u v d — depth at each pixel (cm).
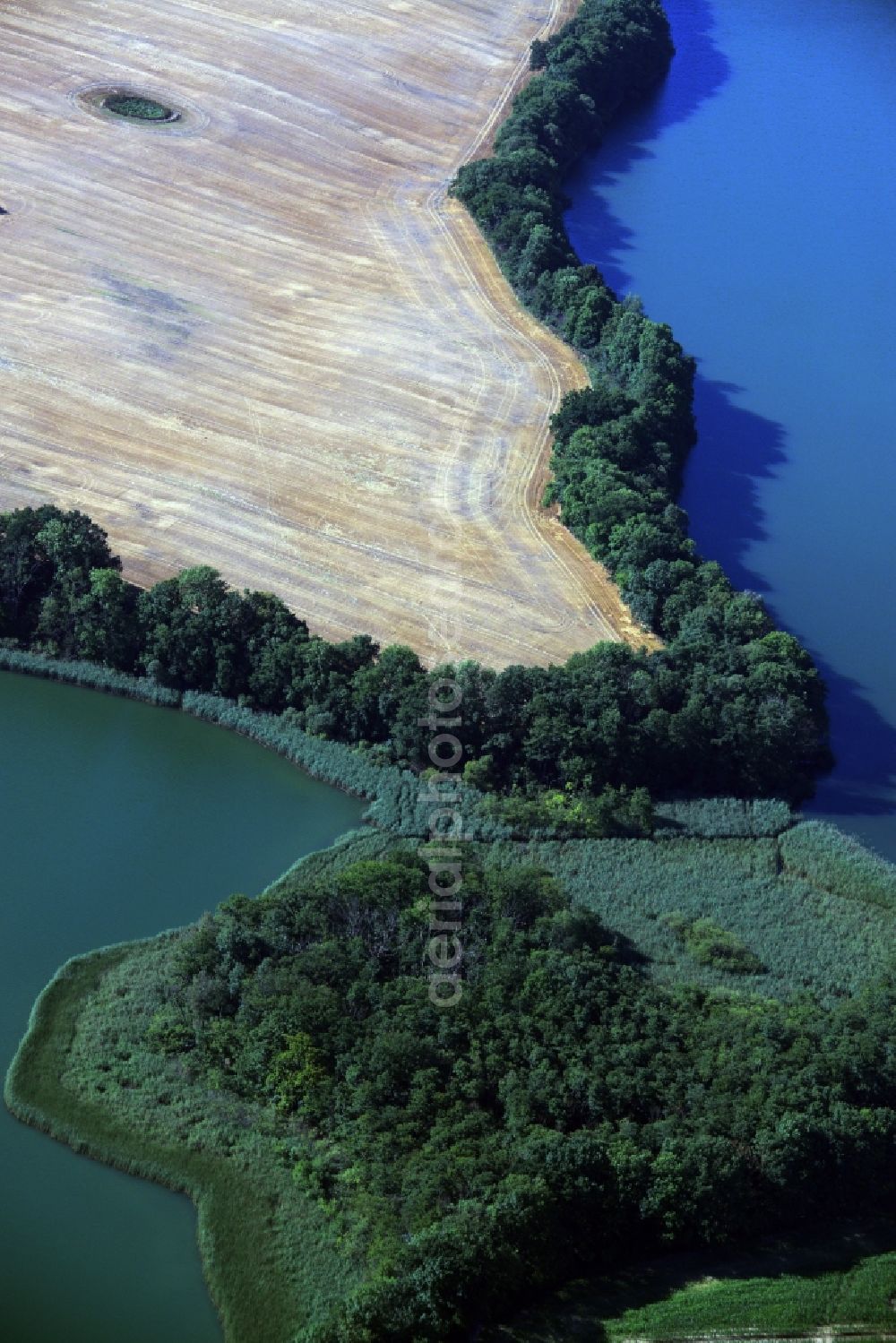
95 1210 11744
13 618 17275
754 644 16912
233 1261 11375
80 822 15112
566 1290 11231
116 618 16738
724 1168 11550
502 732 15838
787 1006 13425
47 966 13638
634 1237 11575
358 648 16538
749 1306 11138
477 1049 12488
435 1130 11844
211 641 16588
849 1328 11069
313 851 14988
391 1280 10675
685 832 15412
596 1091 12081
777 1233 11756
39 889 14362
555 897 14012
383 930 13488
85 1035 12912
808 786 16275
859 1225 11869
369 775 15712
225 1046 12719
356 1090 12169
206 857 14862
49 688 16775
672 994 13300
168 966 13575
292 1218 11619
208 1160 12012
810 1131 11844
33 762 15812
